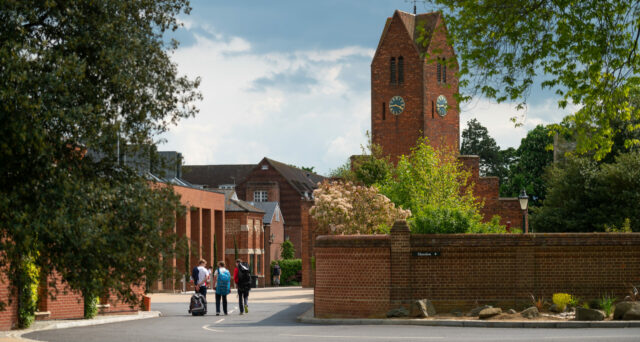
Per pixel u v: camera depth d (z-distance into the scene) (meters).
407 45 54.78
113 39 15.09
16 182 13.60
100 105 14.46
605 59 18.22
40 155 13.21
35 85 13.11
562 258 24.41
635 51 17.94
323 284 25.73
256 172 97.12
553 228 53.06
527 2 17.81
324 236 25.78
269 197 95.69
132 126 16.14
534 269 24.34
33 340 18.72
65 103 13.75
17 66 12.95
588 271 24.38
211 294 48.53
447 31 18.83
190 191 59.78
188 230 58.75
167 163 17.00
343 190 39.59
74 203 13.76
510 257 24.39
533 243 24.36
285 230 95.31
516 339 16.86
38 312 24.66
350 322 23.78
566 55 18.66
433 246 24.47
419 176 47.72
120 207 15.14
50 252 14.50
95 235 13.76
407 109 54.59
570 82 18.81
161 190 16.45
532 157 81.94
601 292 24.34
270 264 83.06
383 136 55.06
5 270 14.99
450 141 55.47
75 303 26.69
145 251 15.26
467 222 29.22
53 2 13.89
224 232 67.62
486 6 18.00
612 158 53.12
